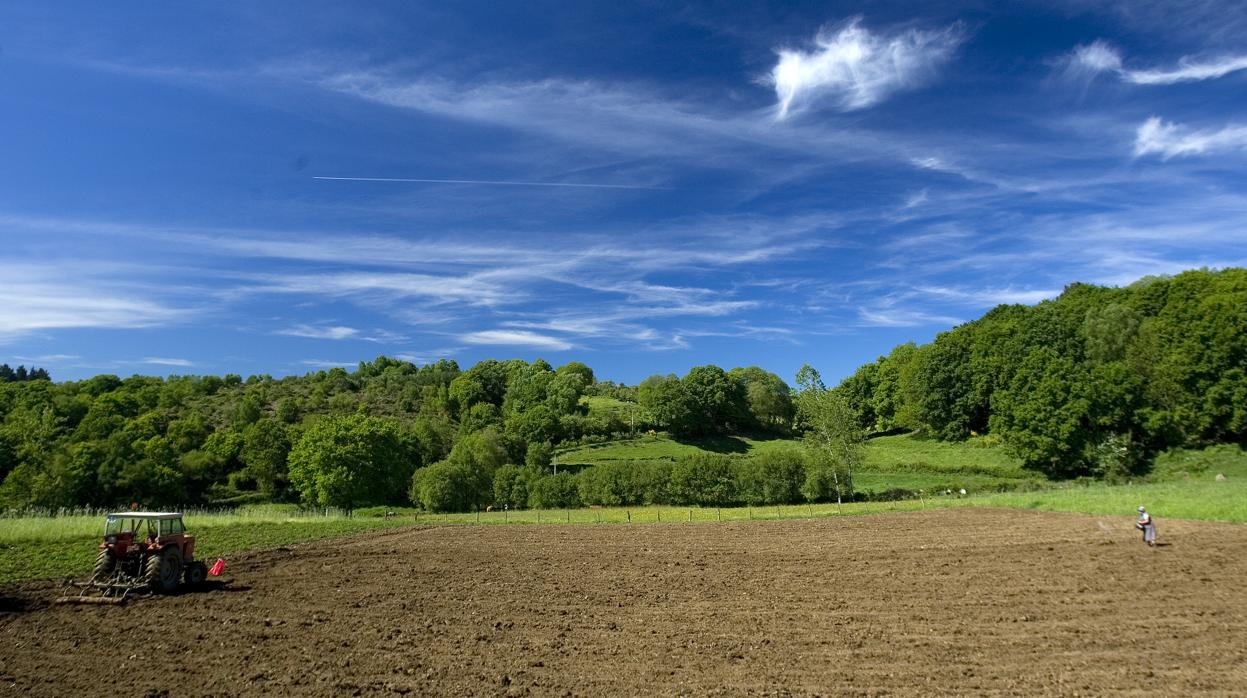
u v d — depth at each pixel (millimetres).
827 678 13422
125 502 71188
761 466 63125
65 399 92375
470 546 36281
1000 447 80312
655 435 114125
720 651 15508
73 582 22594
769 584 23531
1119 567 23688
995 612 18344
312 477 74875
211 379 150750
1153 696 11938
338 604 21281
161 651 15961
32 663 15047
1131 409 66875
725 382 116562
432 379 167375
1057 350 80750
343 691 13133
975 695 12242
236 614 19844
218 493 83000
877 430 111812
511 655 15469
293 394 148000
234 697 12844
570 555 32156
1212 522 33781
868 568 26000
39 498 64875
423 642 16688
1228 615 17109
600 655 15383
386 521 51750
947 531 36125
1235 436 65062
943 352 94062
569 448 106000
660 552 32531
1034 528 35156
